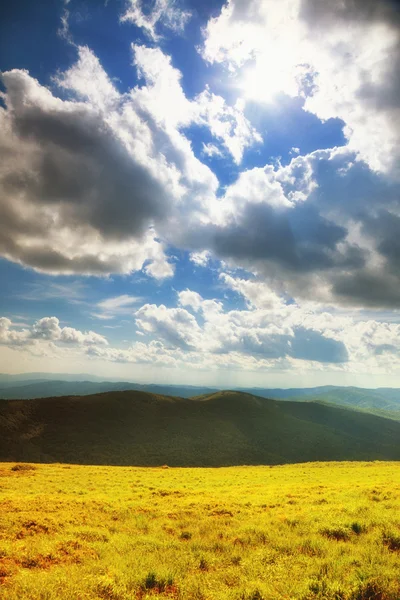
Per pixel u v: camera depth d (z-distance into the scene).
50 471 39.59
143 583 8.36
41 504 17.61
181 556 10.28
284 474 38.25
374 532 11.67
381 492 20.17
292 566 9.17
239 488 25.86
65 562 10.00
